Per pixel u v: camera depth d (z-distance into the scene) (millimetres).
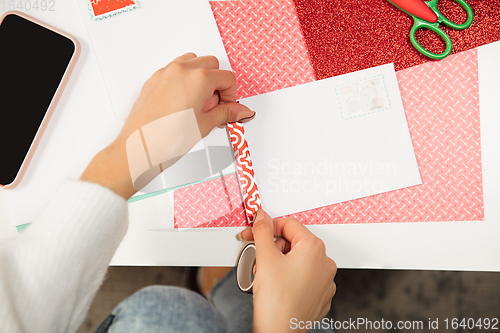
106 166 381
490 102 525
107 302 823
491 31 523
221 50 534
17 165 526
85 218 284
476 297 792
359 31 536
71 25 533
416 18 522
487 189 524
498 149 523
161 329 288
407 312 803
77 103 534
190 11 531
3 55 522
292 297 361
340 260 535
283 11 541
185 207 536
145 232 539
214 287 660
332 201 532
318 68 539
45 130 534
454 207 527
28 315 257
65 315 275
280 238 470
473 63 528
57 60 523
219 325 312
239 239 534
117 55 526
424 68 533
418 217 529
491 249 522
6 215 545
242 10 540
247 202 526
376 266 533
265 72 540
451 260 527
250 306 597
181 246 540
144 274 818
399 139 530
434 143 531
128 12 527
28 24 523
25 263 262
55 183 535
